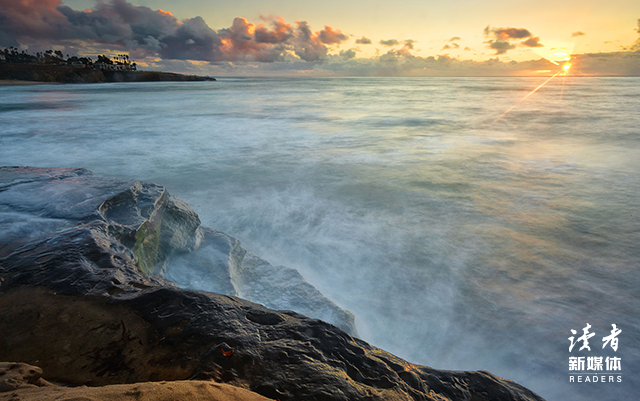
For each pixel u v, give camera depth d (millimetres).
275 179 14828
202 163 17250
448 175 15352
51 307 2607
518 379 5262
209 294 2777
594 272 7754
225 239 7031
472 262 8305
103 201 4883
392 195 12898
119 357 2129
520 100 60938
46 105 44688
